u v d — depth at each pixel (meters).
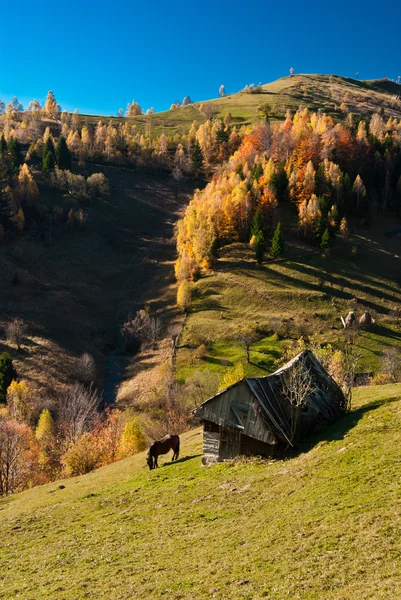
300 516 20.59
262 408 31.48
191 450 40.56
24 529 27.98
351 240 144.00
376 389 45.88
